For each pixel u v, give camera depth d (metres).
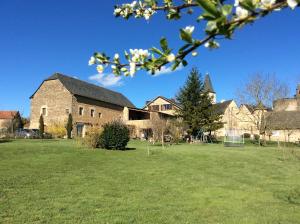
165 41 2.07
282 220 10.22
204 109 51.22
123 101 69.88
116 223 9.30
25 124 66.44
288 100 74.19
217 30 1.68
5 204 10.62
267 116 52.94
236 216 10.55
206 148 33.56
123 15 3.35
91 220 9.46
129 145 36.50
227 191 14.17
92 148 26.72
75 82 59.03
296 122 58.91
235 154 26.88
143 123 58.09
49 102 56.00
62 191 12.77
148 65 2.20
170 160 22.42
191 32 1.82
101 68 2.52
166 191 13.70
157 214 10.38
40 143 31.45
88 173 16.62
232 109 67.81
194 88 52.06
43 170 16.73
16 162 18.70
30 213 9.84
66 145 28.69
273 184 16.09
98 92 63.41
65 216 9.73
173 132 44.91
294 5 1.60
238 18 1.66
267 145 46.81
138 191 13.46
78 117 55.28
